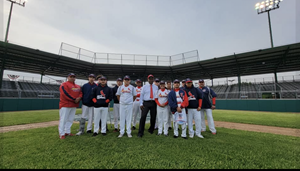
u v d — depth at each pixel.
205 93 4.61
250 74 24.20
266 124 6.25
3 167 2.04
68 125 4.08
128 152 2.65
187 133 4.59
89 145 3.05
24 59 17.61
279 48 15.30
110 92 4.35
